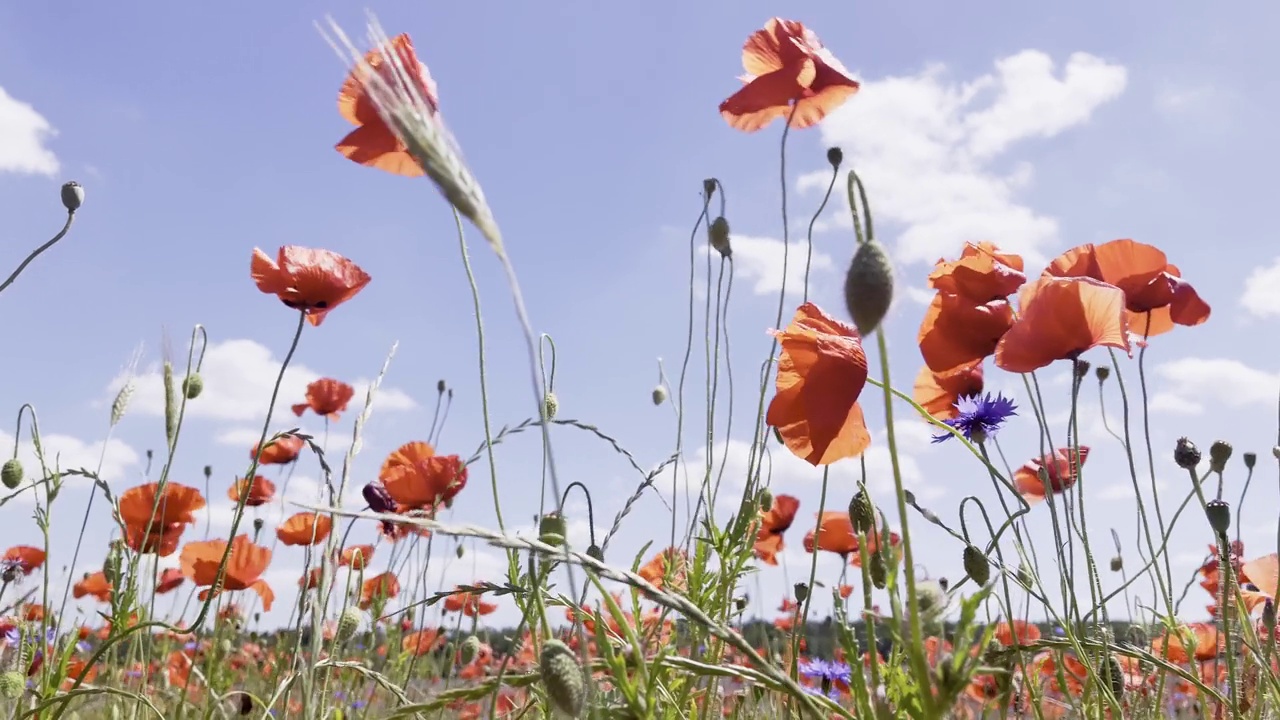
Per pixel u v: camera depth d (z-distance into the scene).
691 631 0.55
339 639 0.58
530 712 0.59
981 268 0.55
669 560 0.62
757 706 0.59
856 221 0.35
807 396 0.44
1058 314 0.49
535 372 0.30
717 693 0.59
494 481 0.52
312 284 0.66
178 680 0.89
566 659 0.36
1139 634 0.66
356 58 0.32
